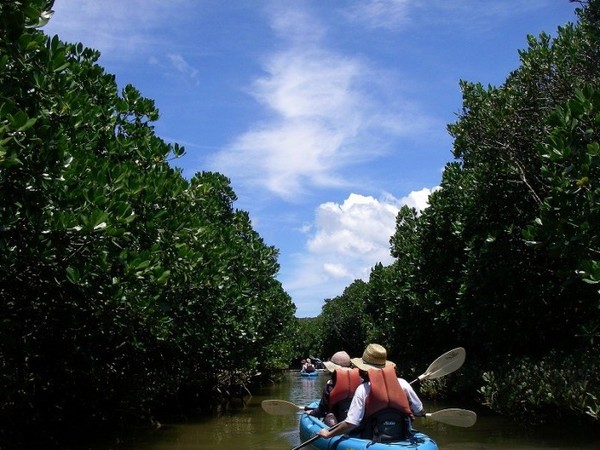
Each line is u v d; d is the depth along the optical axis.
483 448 9.21
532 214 14.27
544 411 11.95
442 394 18.30
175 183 11.47
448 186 18.23
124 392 12.65
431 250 18.72
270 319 24.66
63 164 6.85
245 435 11.56
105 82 11.49
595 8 11.95
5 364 9.20
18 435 9.55
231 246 17.16
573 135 8.68
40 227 7.11
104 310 8.84
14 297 8.85
